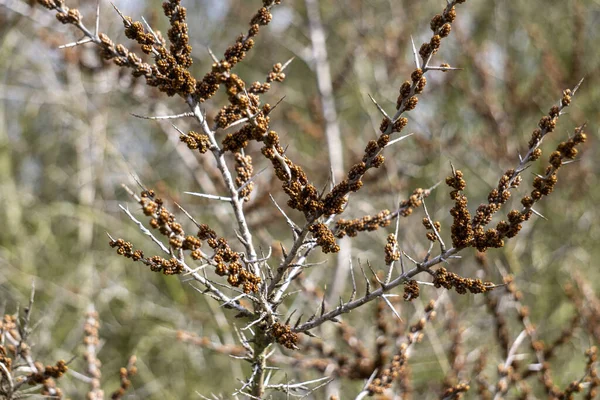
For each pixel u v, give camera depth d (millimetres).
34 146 10430
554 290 7988
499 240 2283
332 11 9555
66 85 8656
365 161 2316
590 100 8516
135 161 9109
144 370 8414
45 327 7746
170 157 9844
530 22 9750
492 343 6074
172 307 8297
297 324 2547
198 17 11117
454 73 8055
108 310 8727
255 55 11102
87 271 8531
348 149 8344
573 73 8062
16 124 10516
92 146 8531
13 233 8875
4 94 9172
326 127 7230
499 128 7645
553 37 10000
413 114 8359
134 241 8844
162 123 6617
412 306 6105
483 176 9102
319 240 2385
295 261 2871
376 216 2693
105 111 8602
